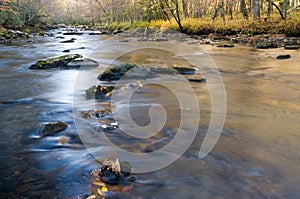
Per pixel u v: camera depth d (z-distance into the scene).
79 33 30.95
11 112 4.88
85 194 2.48
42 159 3.15
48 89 6.56
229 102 5.33
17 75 8.30
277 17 21.67
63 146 3.47
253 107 5.02
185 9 31.27
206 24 24.34
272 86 6.68
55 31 37.16
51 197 2.45
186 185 2.61
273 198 2.44
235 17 28.28
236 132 3.86
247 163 3.02
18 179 2.74
